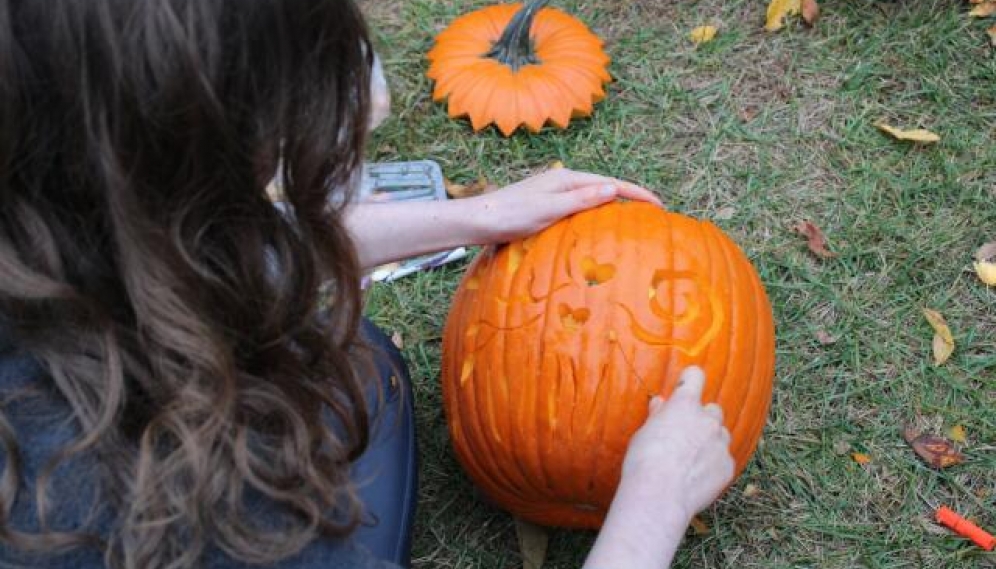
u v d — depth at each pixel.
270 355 1.05
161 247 0.92
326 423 1.33
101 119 0.88
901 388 2.10
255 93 0.93
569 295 1.55
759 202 2.40
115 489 0.95
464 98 2.48
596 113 2.57
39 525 0.93
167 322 0.93
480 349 1.61
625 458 1.40
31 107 0.88
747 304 1.62
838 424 2.05
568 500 1.65
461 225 1.67
